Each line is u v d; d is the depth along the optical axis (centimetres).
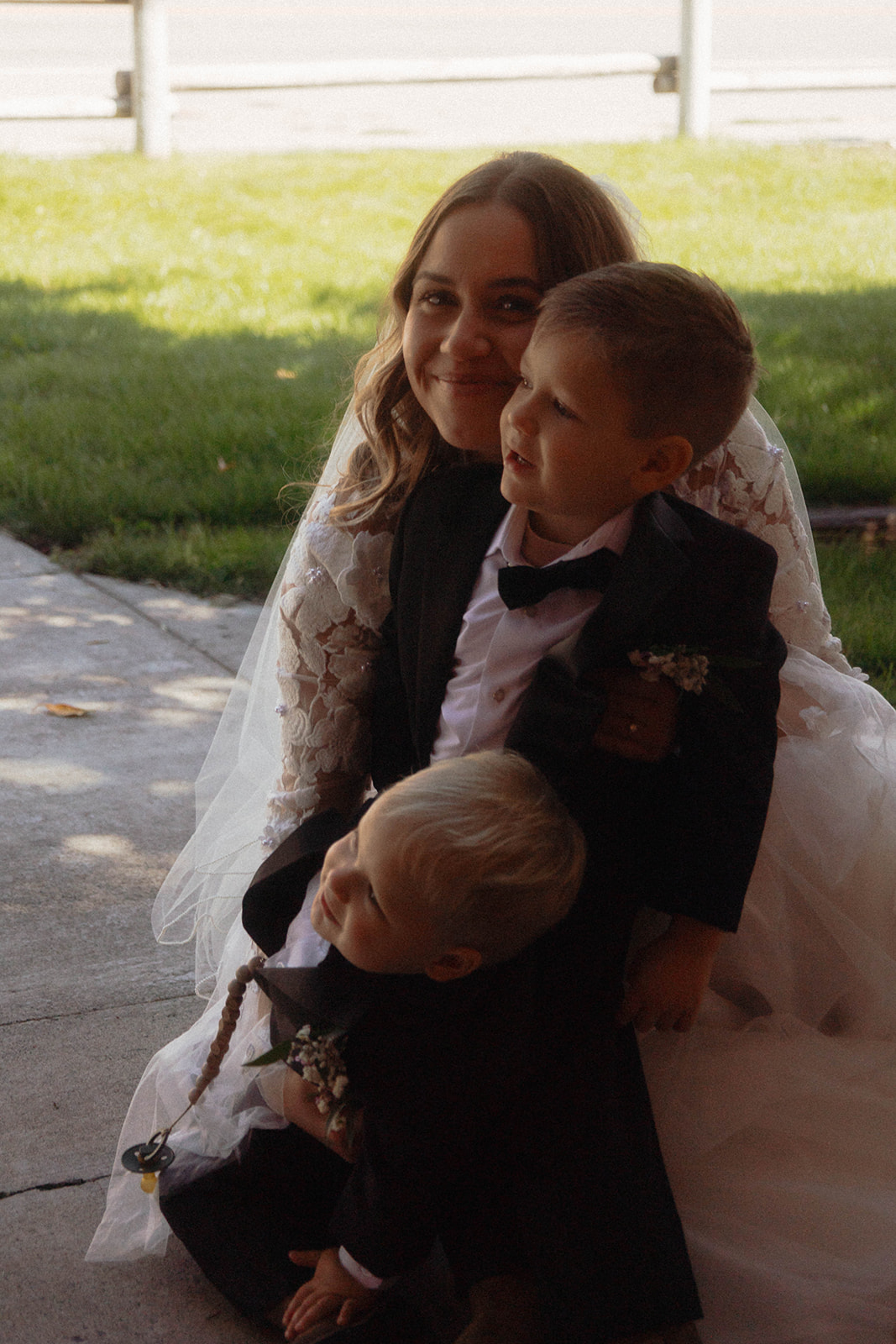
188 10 2516
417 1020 179
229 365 711
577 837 175
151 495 546
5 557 515
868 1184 196
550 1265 179
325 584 214
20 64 1706
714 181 1166
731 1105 197
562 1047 185
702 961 191
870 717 224
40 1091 247
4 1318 200
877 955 211
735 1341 184
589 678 185
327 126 1420
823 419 619
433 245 196
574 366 171
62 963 284
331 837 203
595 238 195
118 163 1188
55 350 746
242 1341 197
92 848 327
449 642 196
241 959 229
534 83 1748
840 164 1244
